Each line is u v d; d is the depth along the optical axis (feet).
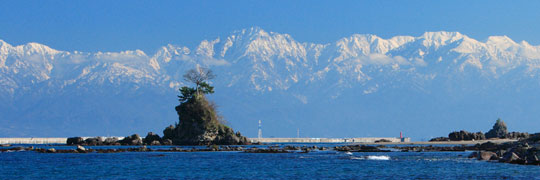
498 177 411.54
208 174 458.50
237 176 443.73
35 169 502.38
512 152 542.16
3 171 485.15
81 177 437.58
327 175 446.19
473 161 563.89
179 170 493.77
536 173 430.61
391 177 427.33
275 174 456.86
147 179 424.05
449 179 408.05
